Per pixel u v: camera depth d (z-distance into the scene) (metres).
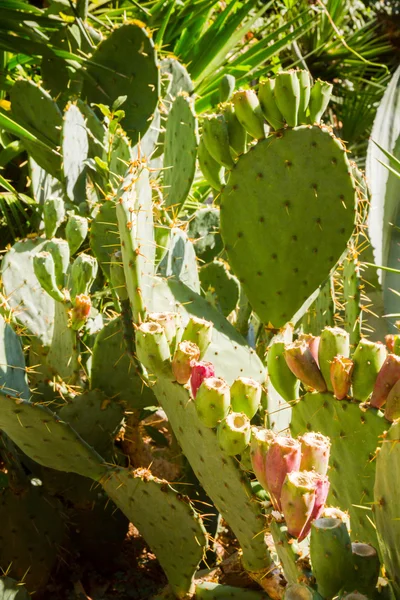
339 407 1.76
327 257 2.06
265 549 1.84
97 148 2.56
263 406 2.04
